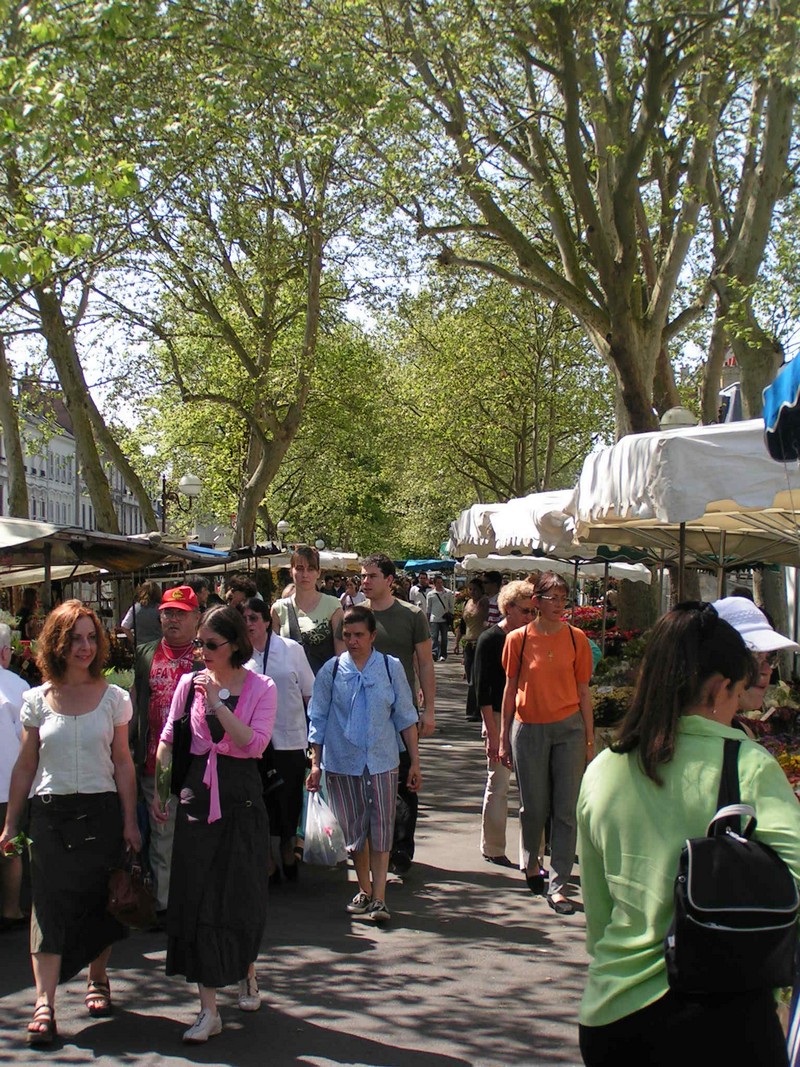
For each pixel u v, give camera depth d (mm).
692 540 13125
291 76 14719
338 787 7059
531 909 7309
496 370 38000
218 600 9977
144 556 15594
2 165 13297
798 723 8148
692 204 17125
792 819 2531
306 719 7844
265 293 27203
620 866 2689
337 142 16188
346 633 7125
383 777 7035
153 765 6746
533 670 7480
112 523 23391
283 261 24828
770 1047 2516
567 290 17391
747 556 11672
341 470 52906
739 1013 2516
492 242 21516
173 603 6770
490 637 8617
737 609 3578
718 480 6277
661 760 2668
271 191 21938
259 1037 5117
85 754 5223
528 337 36562
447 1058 4895
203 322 29438
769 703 8922
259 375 27203
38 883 5148
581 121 17641
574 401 38875
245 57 14461
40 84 10383
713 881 2438
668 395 19531
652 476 6457
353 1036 5137
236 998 5656
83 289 22578
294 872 8055
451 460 45156
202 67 14602
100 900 5215
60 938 5105
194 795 5176
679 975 2465
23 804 5328
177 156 15812
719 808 2592
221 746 5195
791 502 7516
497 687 8586
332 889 7855
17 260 10031
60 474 68625
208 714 5227
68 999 5645
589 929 2824
